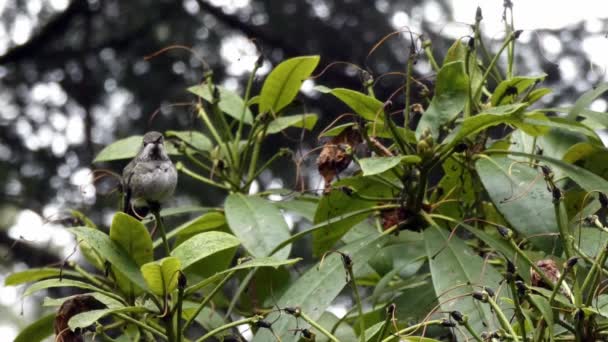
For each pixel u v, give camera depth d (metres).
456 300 6.09
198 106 8.36
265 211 7.33
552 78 13.21
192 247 6.07
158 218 6.46
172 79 15.83
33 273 7.18
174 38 16.06
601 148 7.01
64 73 16.28
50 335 7.23
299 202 7.84
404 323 6.96
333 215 7.33
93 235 6.14
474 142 7.20
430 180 10.31
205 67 8.12
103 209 13.98
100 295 6.32
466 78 6.84
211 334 6.00
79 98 15.98
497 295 5.81
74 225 7.61
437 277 6.29
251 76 8.11
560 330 5.79
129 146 8.08
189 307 7.14
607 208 6.01
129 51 16.31
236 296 7.09
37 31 16.77
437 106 6.81
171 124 15.38
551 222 6.45
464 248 6.48
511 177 6.70
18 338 7.16
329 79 16.28
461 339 5.86
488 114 6.35
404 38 15.82
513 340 5.36
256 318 6.01
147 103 15.66
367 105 6.87
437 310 6.21
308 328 6.28
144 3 16.48
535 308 5.60
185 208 7.99
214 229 7.89
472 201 7.46
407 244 7.53
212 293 6.18
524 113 6.73
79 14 16.62
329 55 16.38
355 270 6.63
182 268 5.95
